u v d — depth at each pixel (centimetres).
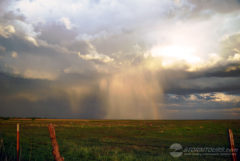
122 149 1734
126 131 3850
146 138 2678
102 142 2206
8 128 4019
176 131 3834
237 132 3538
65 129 4162
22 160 1043
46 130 3666
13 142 1636
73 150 1411
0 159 1041
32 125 5244
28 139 1991
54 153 663
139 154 1464
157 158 1280
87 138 2605
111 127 5006
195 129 4266
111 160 1153
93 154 1305
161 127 5025
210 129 4250
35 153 1228
